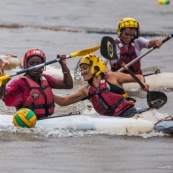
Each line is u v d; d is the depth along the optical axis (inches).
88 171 1167.0
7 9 3961.6
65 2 4355.3
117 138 1385.3
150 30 3213.6
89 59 1460.4
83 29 3223.4
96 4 4279.0
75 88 1955.0
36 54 1471.5
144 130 1416.1
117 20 3555.6
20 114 1424.7
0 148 1304.1
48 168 1181.7
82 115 1477.6
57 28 3250.5
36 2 4338.1
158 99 1533.0
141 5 4303.6
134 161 1230.3
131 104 1471.5
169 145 1341.0
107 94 1469.0
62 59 1496.1
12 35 3002.0
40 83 1475.1
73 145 1332.4
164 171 1171.9
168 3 4419.3
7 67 2183.8
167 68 2265.0
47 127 1429.6
